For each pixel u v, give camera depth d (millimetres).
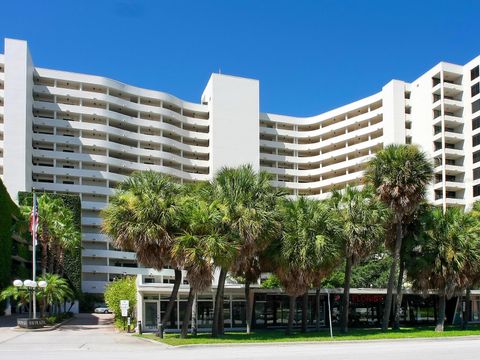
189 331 36500
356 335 31516
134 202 27125
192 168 100188
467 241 34469
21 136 80312
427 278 35812
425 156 34594
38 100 88125
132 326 37625
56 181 87625
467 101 89812
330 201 34281
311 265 29922
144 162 94750
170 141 96000
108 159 89500
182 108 100562
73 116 89812
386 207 33562
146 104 97875
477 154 86562
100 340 28766
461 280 34969
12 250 64750
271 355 20281
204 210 27719
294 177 108750
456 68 90750
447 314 46094
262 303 40281
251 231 27656
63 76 89125
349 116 107375
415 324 44406
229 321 39219
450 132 89250
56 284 42188
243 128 101500
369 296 43312
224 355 20328
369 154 101125
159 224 27156
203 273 27125
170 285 36969
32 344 26328
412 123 95500
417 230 36844
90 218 86625
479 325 43594
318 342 27234
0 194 55562
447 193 89000
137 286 36719
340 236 31750
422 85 93438
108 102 91062
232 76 102688
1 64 82000
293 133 110000
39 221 46438
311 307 42031
